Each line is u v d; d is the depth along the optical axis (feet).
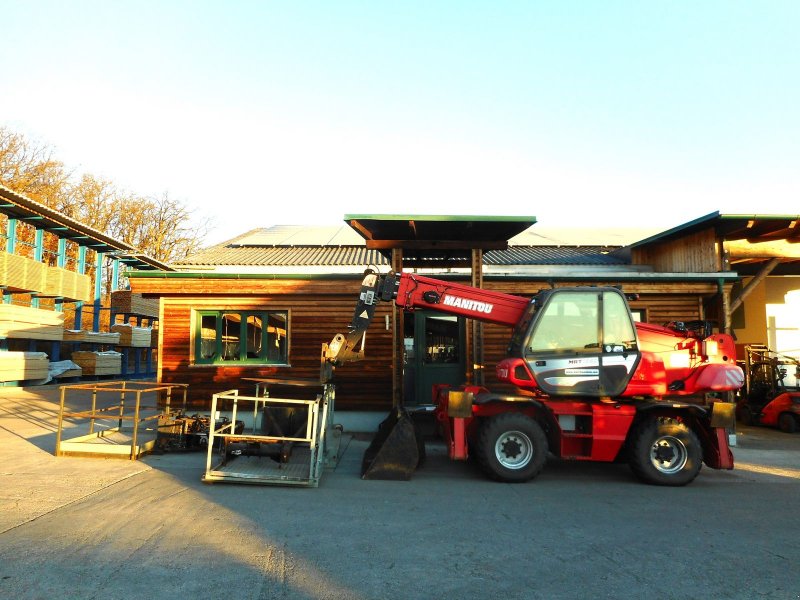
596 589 13.02
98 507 18.40
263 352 38.29
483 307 28.02
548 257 57.31
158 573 13.20
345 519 18.01
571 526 17.94
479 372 35.70
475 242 36.06
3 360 57.52
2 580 12.62
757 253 44.34
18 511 17.76
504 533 17.02
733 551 15.75
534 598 12.47
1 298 64.64
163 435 27.66
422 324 38.68
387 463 24.29
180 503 19.20
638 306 39.14
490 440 24.40
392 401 37.40
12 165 108.37
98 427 34.42
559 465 28.94
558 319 26.13
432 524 17.76
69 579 12.75
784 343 63.41
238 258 57.06
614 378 25.63
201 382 37.50
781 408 44.11
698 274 38.17
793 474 27.71
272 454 24.22
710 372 26.23
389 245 36.09
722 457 25.64
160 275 37.47
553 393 25.50
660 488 24.00
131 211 132.98
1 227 95.25
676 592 12.94
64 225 70.28
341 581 13.07
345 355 26.99
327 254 60.13
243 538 15.81
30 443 29.37
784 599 12.64
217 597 12.02
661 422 24.85
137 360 89.81
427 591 12.67
